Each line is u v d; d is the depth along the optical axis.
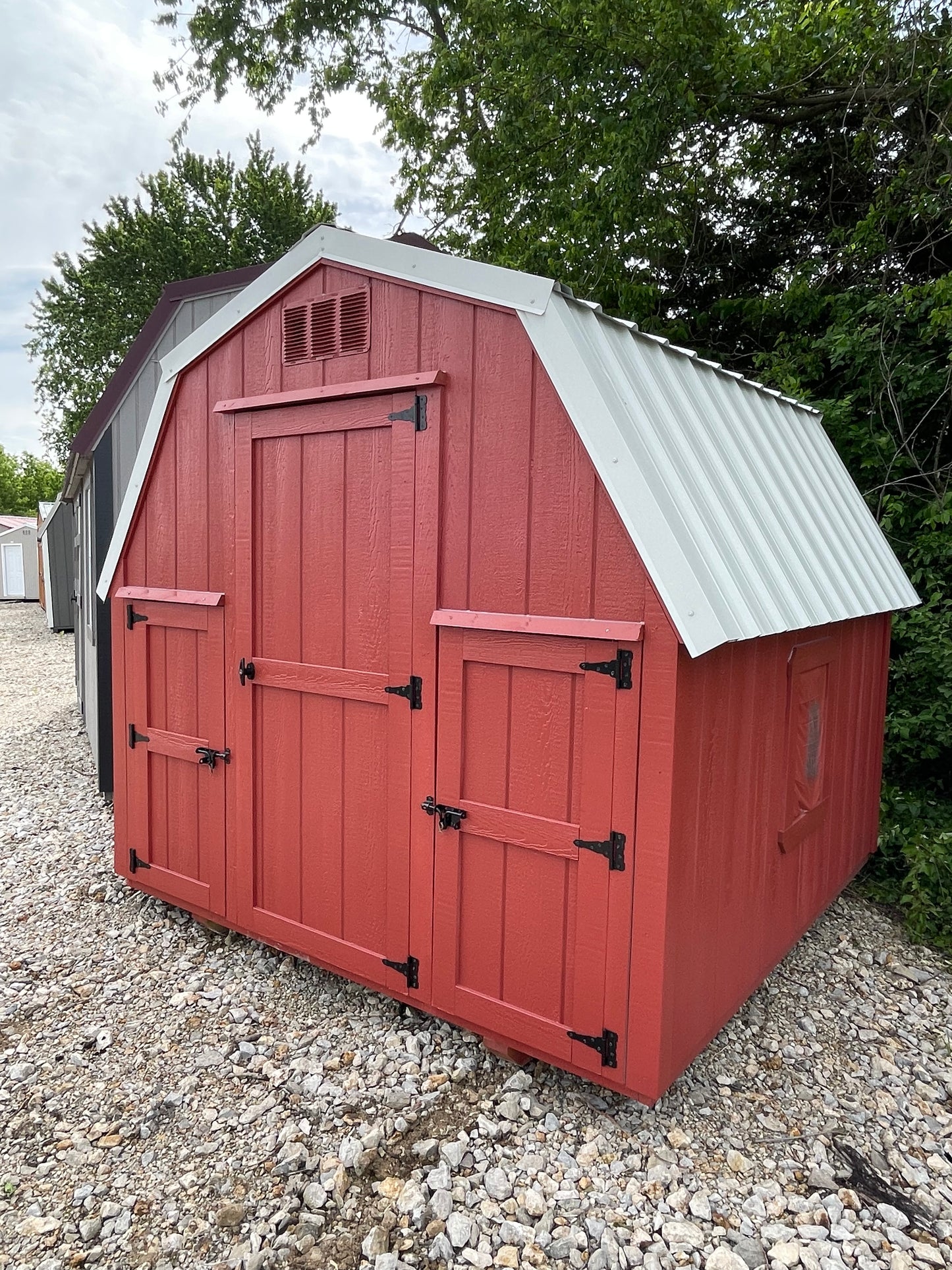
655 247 7.88
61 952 3.61
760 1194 2.23
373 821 2.97
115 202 23.12
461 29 9.76
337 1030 2.99
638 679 2.25
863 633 4.07
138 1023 3.05
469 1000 2.70
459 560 2.65
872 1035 3.15
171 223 23.30
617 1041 2.35
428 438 2.70
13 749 7.45
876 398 5.74
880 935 4.04
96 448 5.64
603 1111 2.55
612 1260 1.99
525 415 2.47
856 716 4.06
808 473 3.86
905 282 6.25
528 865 2.54
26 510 48.03
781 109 7.12
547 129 8.35
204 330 3.45
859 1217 2.19
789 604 2.69
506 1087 2.64
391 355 2.82
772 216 7.75
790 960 3.71
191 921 3.91
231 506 3.40
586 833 2.38
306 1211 2.14
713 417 3.12
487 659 2.57
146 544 3.88
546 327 2.37
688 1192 2.23
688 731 2.28
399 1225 2.09
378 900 2.97
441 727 2.72
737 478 2.96
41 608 22.73
